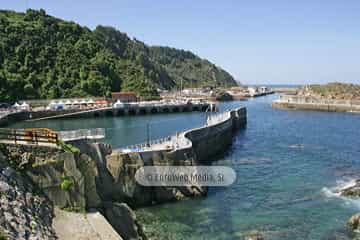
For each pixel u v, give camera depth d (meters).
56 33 140.38
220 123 58.06
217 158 50.38
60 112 88.94
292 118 99.88
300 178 39.94
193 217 28.53
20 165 20.67
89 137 29.42
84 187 22.58
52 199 21.09
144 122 83.75
